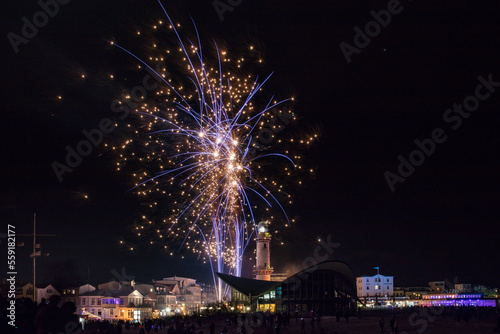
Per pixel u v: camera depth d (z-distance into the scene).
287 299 86.25
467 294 142.25
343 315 77.31
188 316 81.94
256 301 86.44
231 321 72.19
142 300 126.19
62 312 14.61
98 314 114.81
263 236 105.50
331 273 87.31
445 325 57.88
